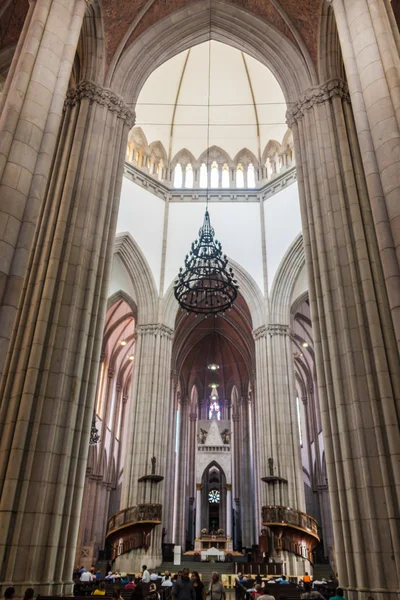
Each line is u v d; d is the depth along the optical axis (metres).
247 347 35.72
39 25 9.25
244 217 26.31
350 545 9.07
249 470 35.62
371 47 9.02
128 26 14.79
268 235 25.55
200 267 16.05
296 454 21.34
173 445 32.88
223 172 27.64
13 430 9.45
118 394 37.09
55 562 9.12
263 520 19.91
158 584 14.55
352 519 9.04
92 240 12.09
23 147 8.07
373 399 9.34
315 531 20.11
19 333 10.60
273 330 23.75
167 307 24.59
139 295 24.72
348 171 11.90
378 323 9.90
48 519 9.26
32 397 9.75
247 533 33.59
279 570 18.53
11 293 7.20
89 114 13.52
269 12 15.12
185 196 26.75
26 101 8.48
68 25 9.73
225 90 27.27
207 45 25.55
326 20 13.84
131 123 14.61
